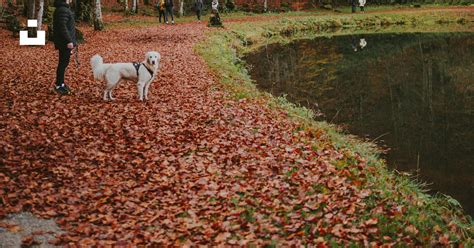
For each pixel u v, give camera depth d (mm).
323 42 33656
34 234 6234
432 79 21750
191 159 9242
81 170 8375
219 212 7188
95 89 14141
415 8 51094
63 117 10930
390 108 17156
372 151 12523
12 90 13047
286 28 39938
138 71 12727
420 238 6730
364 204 7488
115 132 10336
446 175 11008
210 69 19016
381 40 34094
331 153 10117
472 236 7625
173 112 12227
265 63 25453
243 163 9211
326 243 6324
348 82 21219
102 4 48469
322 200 7535
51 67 17312
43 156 8664
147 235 6461
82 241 6191
